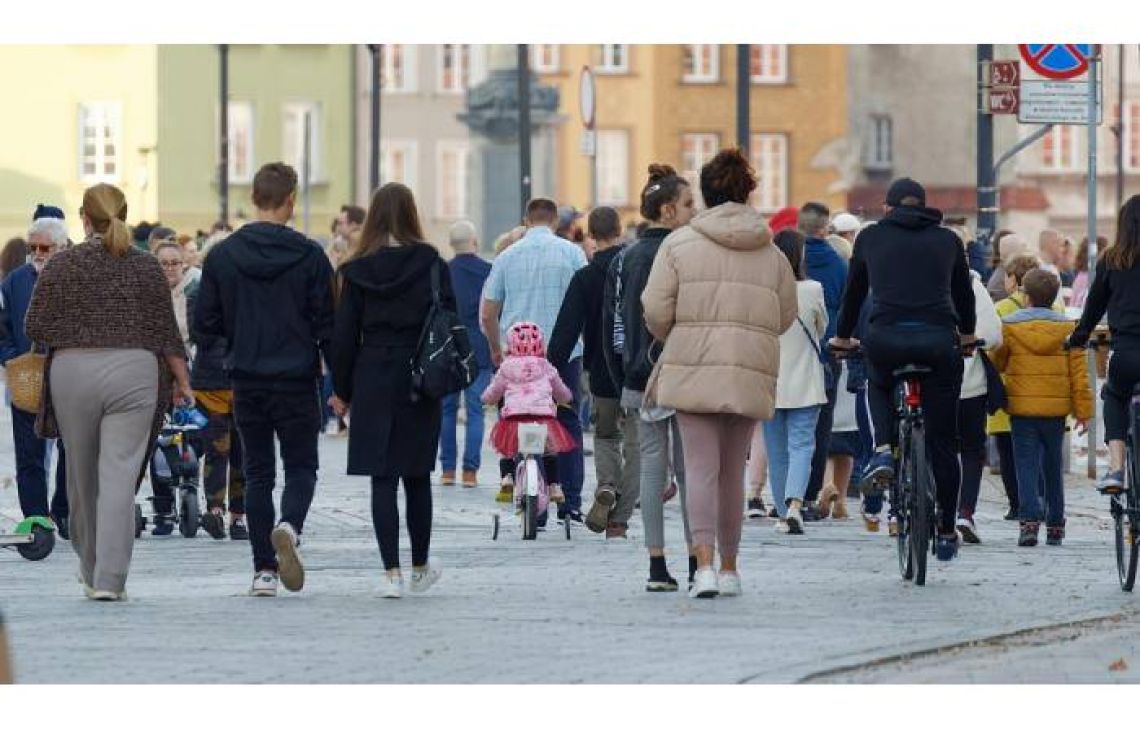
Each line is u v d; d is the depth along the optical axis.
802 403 30.08
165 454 30.25
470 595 23.16
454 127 129.62
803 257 30.52
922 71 135.50
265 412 22.73
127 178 124.19
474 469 38.81
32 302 22.80
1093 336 30.78
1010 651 19.31
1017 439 29.05
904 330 24.25
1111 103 136.12
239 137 125.69
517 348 30.16
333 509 34.47
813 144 135.62
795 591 23.53
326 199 126.81
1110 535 30.89
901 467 24.70
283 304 22.59
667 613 21.59
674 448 23.66
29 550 27.52
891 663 18.56
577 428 31.31
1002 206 136.00
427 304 22.42
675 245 22.52
